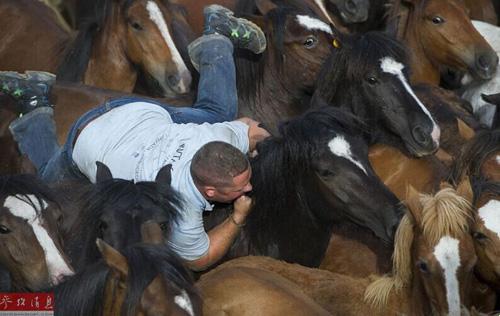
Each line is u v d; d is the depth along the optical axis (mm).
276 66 14414
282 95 14492
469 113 15586
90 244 10383
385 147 13469
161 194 10367
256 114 14484
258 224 12023
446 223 10414
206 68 12750
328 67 13469
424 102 14727
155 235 10016
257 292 10094
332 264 12672
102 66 15914
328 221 12078
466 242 10469
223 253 11328
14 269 10453
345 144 11680
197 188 10859
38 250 10320
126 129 11406
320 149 11648
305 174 11797
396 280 10898
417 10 16953
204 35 13008
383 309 10836
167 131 11344
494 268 11148
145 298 9016
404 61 13242
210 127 11516
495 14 20719
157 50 15562
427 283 10539
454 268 10375
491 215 11102
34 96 12625
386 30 17094
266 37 14430
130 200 10266
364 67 13117
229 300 10078
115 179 10484
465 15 16875
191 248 10953
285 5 15461
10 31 17484
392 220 11555
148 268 9078
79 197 10992
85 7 20281
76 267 10547
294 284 10586
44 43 17297
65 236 10703
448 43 16766
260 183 11938
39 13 17812
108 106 11828
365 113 13281
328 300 10844
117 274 9211
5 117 13977
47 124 12461
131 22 15656
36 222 10391
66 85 14297
